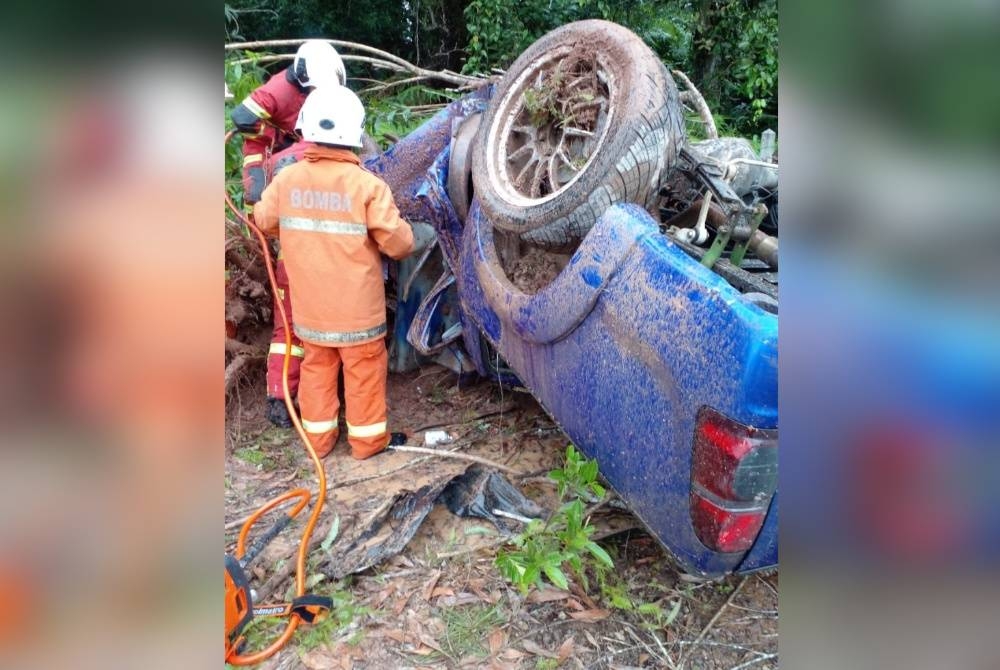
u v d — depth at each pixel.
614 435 2.12
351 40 11.63
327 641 2.13
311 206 2.97
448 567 2.44
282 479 3.10
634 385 1.98
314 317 3.08
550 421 3.52
